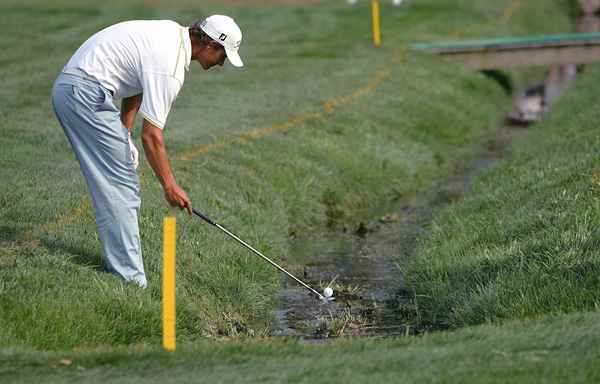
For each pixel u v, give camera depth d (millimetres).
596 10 119312
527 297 23797
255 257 31031
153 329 23125
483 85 69688
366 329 26469
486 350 18891
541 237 27797
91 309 22734
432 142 53625
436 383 17094
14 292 22438
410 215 41312
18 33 76812
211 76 59594
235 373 18234
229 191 36344
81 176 33812
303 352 19656
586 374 17359
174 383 17781
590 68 77312
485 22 97438
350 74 62000
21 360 19156
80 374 18438
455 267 28672
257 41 77500
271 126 46250
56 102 23016
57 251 25688
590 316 20656
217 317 26188
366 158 46500
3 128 41625
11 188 31484
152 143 22578
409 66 66938
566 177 34000
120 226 24031
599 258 24625
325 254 34844
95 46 22969
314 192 41000
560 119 56875
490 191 38000
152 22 22969
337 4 103000
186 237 29547
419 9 99500
